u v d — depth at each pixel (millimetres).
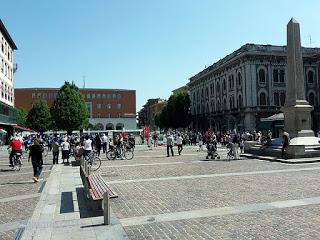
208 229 7496
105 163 23438
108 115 119312
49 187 13852
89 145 21344
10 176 18344
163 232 7402
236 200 10281
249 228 7465
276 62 66188
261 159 23031
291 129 24703
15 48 63438
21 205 10789
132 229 7707
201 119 89875
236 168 18266
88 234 7367
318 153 21531
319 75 62062
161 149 40906
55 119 82250
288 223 7766
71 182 15156
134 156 29516
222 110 75938
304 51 68625
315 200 10016
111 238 7062
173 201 10461
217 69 77875
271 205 9539
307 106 24453
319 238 6699
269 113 65250
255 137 42000
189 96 100812
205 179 14656
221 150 34875
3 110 52312
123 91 121188
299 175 15047
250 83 64750
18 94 116938
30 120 96188
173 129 96312
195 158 25812
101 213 9266
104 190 9516
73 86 83812
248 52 64062
